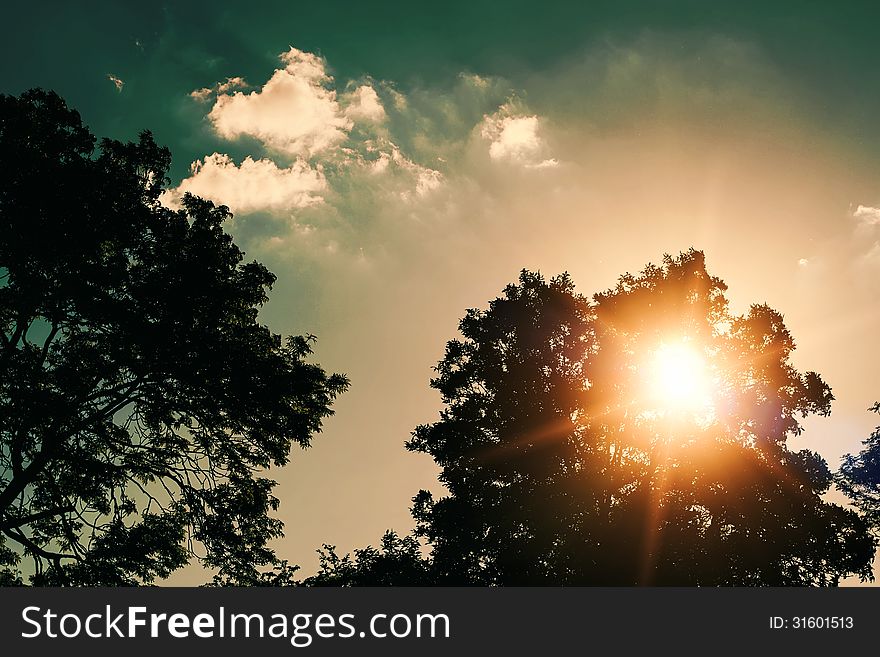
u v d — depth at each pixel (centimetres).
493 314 2666
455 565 2420
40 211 2177
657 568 2188
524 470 2378
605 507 2339
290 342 2761
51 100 2377
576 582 2194
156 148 2564
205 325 2455
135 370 2316
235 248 2648
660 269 2673
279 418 2514
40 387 2158
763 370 2461
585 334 2597
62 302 2241
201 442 2586
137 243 2445
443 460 2542
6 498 2197
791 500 2272
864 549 2248
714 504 2270
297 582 2598
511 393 2509
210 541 2483
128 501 2456
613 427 2450
